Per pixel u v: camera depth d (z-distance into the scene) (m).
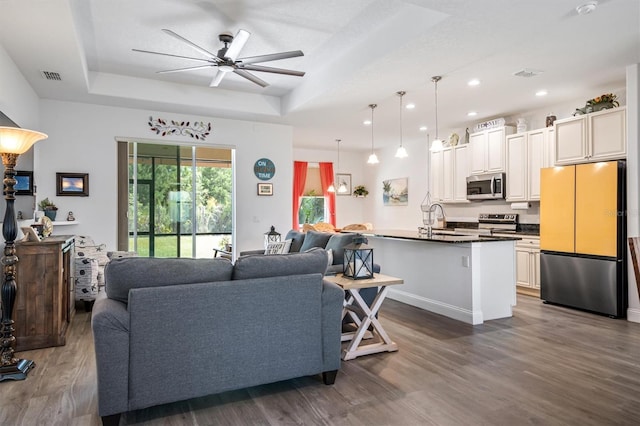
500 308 4.26
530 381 2.63
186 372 2.21
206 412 2.24
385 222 9.34
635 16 2.96
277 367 2.45
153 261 2.22
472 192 6.52
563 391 2.49
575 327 3.91
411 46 3.47
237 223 6.38
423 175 8.12
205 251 6.29
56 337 3.30
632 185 4.13
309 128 7.08
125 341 2.07
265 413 2.23
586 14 2.90
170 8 3.34
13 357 2.81
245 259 2.43
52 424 2.09
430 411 2.24
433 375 2.74
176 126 5.93
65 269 3.72
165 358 2.16
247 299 2.36
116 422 2.06
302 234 5.27
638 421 2.13
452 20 2.98
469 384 2.59
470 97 5.12
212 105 5.62
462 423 2.11
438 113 5.99
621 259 4.25
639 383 2.60
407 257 4.97
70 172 5.27
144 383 2.11
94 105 5.41
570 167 4.72
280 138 6.74
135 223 5.80
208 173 6.31
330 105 5.47
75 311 4.45
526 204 5.71
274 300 2.44
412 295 4.86
